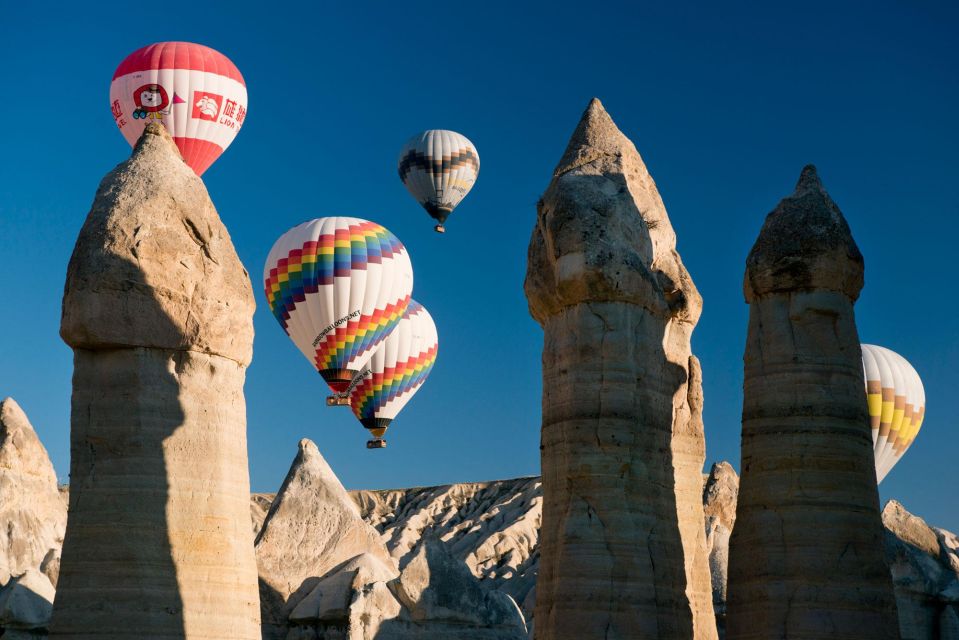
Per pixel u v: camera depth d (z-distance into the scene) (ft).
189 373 72.08
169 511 69.97
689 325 86.99
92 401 70.69
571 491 75.25
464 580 109.09
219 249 74.02
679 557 76.95
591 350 76.54
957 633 115.34
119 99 134.10
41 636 95.35
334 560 121.49
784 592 74.08
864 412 78.43
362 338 147.02
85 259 71.15
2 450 115.24
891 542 116.78
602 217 78.07
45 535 115.34
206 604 69.87
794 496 75.61
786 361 78.07
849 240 79.97
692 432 87.66
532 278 80.23
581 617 72.90
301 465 128.47
